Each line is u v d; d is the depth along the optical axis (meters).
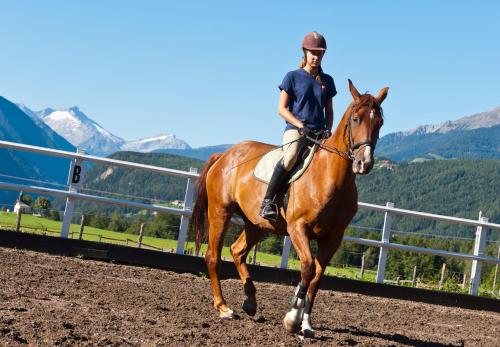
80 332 5.73
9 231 11.36
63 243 11.51
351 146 6.39
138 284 9.26
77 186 11.81
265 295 10.09
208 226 8.43
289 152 6.91
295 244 6.68
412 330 8.63
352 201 6.71
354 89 6.57
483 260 13.66
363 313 9.73
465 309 12.90
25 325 5.67
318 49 7.06
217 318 7.32
